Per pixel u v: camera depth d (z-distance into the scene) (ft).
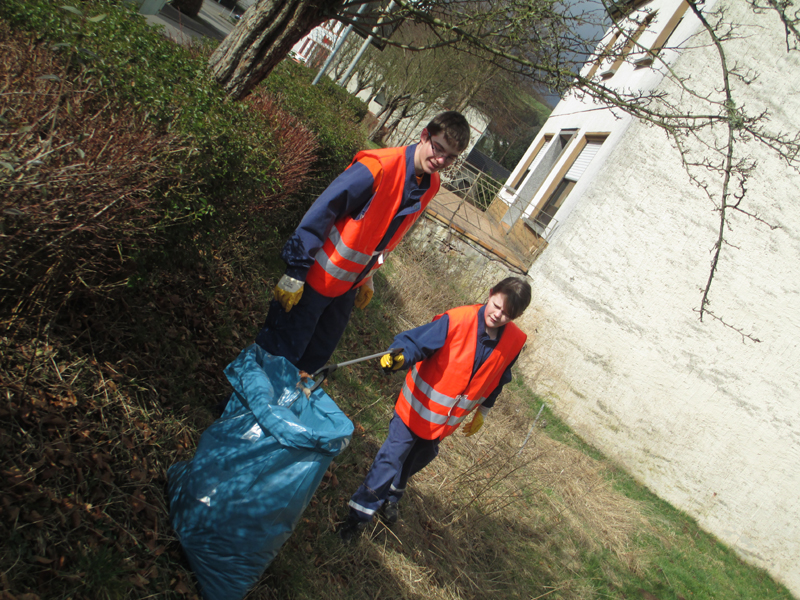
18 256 6.19
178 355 9.40
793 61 23.88
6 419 6.37
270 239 14.79
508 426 20.44
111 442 7.27
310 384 7.88
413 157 8.34
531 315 29.37
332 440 7.00
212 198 8.85
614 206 27.35
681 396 24.89
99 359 8.02
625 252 26.94
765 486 23.18
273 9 10.31
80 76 7.16
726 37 8.59
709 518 23.86
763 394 23.52
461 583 11.28
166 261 8.55
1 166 5.10
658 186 26.30
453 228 30.86
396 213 8.52
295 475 6.84
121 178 6.29
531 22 9.14
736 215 24.54
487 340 9.70
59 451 6.56
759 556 22.98
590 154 34.76
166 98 8.11
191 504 6.89
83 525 6.27
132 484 7.07
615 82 35.60
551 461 20.31
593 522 17.98
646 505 23.07
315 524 9.39
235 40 10.70
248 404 7.04
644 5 36.32
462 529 12.76
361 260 8.57
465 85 62.95
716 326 24.59
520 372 28.43
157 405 8.30
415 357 9.15
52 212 5.76
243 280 13.12
